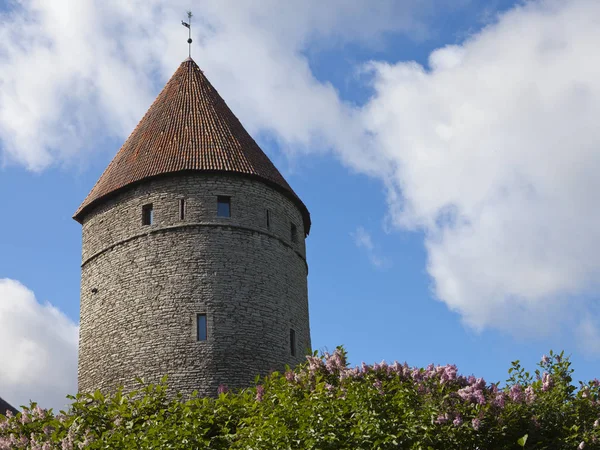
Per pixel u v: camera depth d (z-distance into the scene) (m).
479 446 20.45
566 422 21.45
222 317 33.94
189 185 35.59
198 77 40.31
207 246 34.78
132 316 34.34
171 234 35.00
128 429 23.03
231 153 36.69
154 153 36.62
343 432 20.50
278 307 35.34
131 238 35.44
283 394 22.00
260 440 20.59
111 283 35.38
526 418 21.17
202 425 23.31
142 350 33.69
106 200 36.81
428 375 21.61
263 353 34.09
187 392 32.72
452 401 20.92
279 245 36.41
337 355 23.48
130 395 25.28
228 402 24.12
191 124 37.66
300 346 36.06
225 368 33.22
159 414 23.66
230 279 34.56
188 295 34.12
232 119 39.06
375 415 20.47
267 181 36.72
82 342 35.91
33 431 23.59
